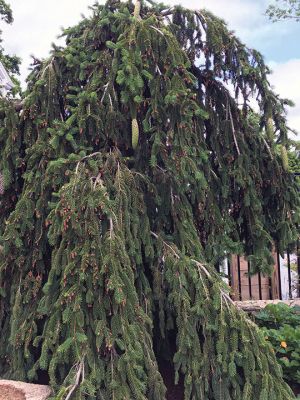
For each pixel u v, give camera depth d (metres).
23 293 3.07
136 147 3.33
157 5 3.62
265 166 3.78
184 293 2.88
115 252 2.63
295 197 3.77
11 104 3.34
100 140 3.30
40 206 3.01
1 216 3.46
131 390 2.54
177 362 2.81
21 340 2.91
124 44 3.14
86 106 3.15
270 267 3.58
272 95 3.50
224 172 3.59
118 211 2.84
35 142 3.27
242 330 2.76
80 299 2.56
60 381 2.73
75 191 2.71
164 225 3.35
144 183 3.29
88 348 2.55
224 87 3.69
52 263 2.74
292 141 3.58
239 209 3.76
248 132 3.74
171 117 3.11
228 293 3.03
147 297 3.10
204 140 3.57
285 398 2.71
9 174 3.25
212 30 3.42
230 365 2.69
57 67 3.41
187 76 3.25
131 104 3.14
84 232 2.64
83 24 3.68
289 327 3.92
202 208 3.41
